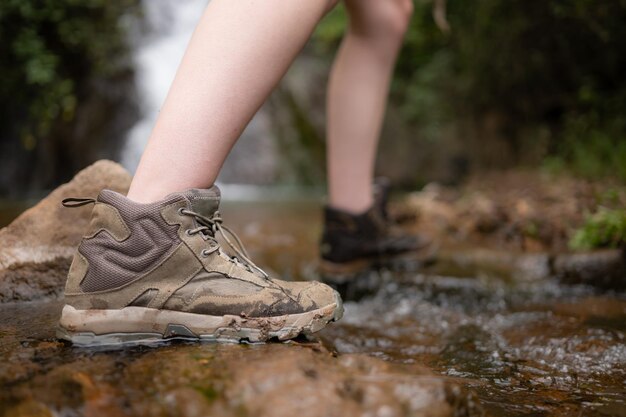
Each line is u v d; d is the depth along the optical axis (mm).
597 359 1336
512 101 6195
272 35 1190
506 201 3650
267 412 813
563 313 1794
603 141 4695
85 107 5613
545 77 5645
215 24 1186
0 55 3748
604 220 2475
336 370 945
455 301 2043
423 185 7207
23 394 868
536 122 6039
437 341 1564
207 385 889
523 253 2656
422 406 843
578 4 4434
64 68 4879
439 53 6773
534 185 4289
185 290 1141
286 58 1229
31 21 3742
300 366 955
